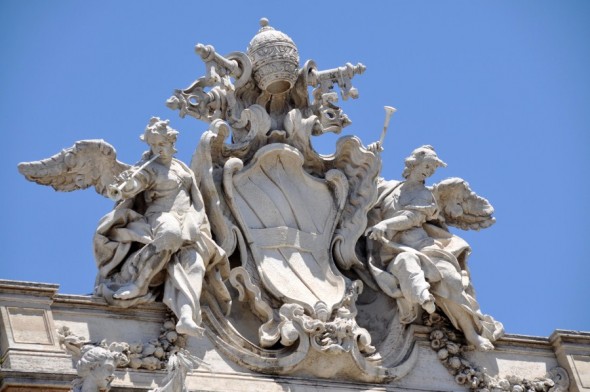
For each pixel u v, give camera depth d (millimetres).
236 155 37656
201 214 36188
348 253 37750
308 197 37906
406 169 38438
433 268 37562
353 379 36469
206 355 35594
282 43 38188
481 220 39281
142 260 35375
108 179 36688
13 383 33562
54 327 34625
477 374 37438
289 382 35844
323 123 38438
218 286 36094
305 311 36438
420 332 37562
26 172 36312
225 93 37812
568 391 38250
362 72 38750
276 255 37125
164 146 36188
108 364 33219
